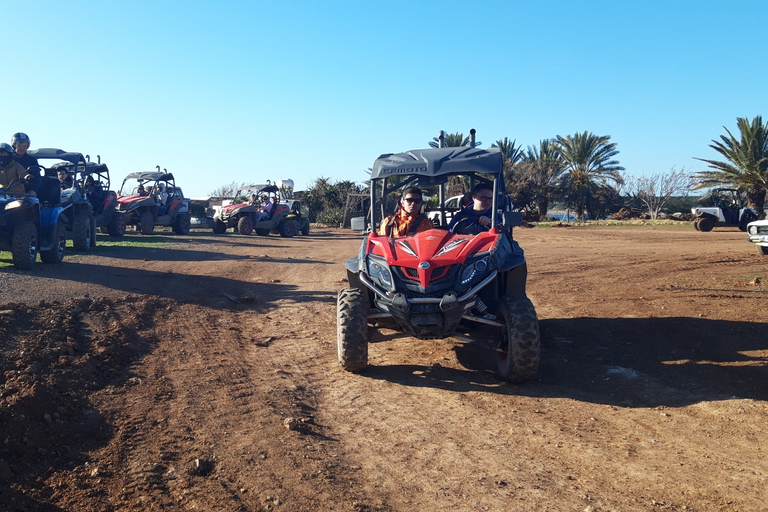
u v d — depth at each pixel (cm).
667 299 872
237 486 335
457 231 651
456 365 588
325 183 4672
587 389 516
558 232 2917
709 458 375
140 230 2172
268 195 2597
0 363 480
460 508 313
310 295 948
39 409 408
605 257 1491
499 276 593
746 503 315
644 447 394
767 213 3900
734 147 3850
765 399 472
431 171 610
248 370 557
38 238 1041
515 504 317
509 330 516
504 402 483
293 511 309
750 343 627
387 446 396
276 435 406
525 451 388
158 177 2255
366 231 647
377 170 632
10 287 780
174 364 559
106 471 346
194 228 3066
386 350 646
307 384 526
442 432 420
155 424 418
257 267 1266
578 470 359
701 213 2914
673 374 545
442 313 515
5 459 349
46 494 318
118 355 557
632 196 5625
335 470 357
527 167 5272
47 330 582
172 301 823
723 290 927
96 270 1032
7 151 1066
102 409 437
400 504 318
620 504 316
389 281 534
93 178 1831
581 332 707
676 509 310
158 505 311
